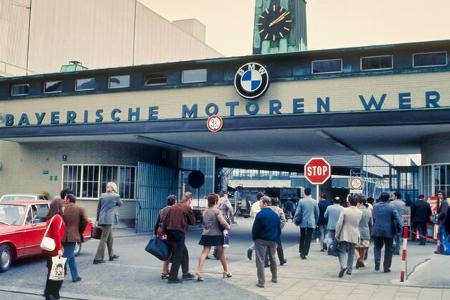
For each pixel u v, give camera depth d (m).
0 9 35.47
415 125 16.06
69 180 22.73
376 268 11.91
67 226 10.11
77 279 10.42
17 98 22.00
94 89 20.55
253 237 10.16
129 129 19.56
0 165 24.02
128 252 14.91
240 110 17.88
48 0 40.38
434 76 15.80
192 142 22.30
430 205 17.67
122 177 22.69
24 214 12.39
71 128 20.56
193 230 24.12
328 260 13.77
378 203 11.92
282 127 17.22
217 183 54.53
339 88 16.75
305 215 14.04
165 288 9.87
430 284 10.22
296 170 47.62
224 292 9.52
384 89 16.27
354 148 23.77
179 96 18.91
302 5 25.84
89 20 45.78
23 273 11.41
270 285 10.16
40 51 39.34
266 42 25.27
